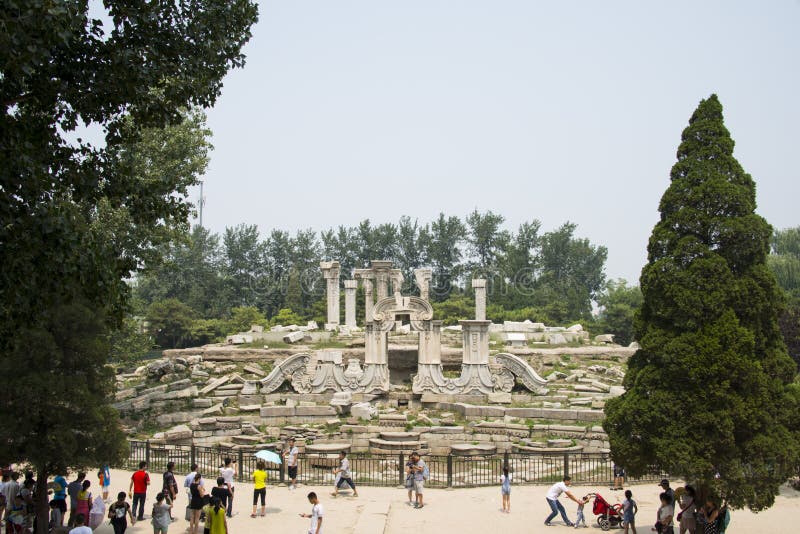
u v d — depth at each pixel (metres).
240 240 108.94
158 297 104.00
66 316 21.34
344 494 28.19
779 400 20.47
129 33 17.23
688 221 21.25
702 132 22.05
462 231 103.38
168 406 39.56
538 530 23.41
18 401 20.02
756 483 19.73
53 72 16.27
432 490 28.95
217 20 18.42
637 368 22.70
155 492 28.14
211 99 19.31
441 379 40.62
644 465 21.56
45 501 21.17
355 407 38.03
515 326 57.12
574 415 36.62
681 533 20.62
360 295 90.81
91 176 16.98
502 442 35.34
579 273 107.94
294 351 46.31
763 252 21.09
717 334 20.02
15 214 14.33
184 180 40.19
